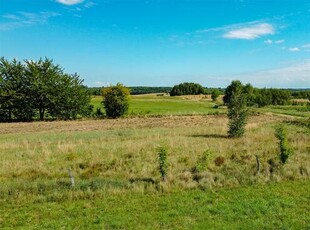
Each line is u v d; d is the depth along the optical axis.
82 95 79.44
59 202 18.92
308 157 27.66
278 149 30.73
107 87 78.06
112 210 17.56
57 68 78.56
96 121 70.38
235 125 41.03
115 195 19.88
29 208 18.05
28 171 25.30
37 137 45.50
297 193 19.78
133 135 44.16
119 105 77.06
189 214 16.84
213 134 44.50
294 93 182.75
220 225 15.44
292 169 24.22
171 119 70.38
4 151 33.56
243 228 15.09
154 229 15.18
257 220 15.90
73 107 78.12
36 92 75.19
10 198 19.31
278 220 15.94
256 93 124.94
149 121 67.19
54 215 17.08
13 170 25.56
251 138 39.34
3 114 75.81
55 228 15.50
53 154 31.27
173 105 123.06
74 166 26.97
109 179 22.50
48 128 58.53
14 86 75.38
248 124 55.72
